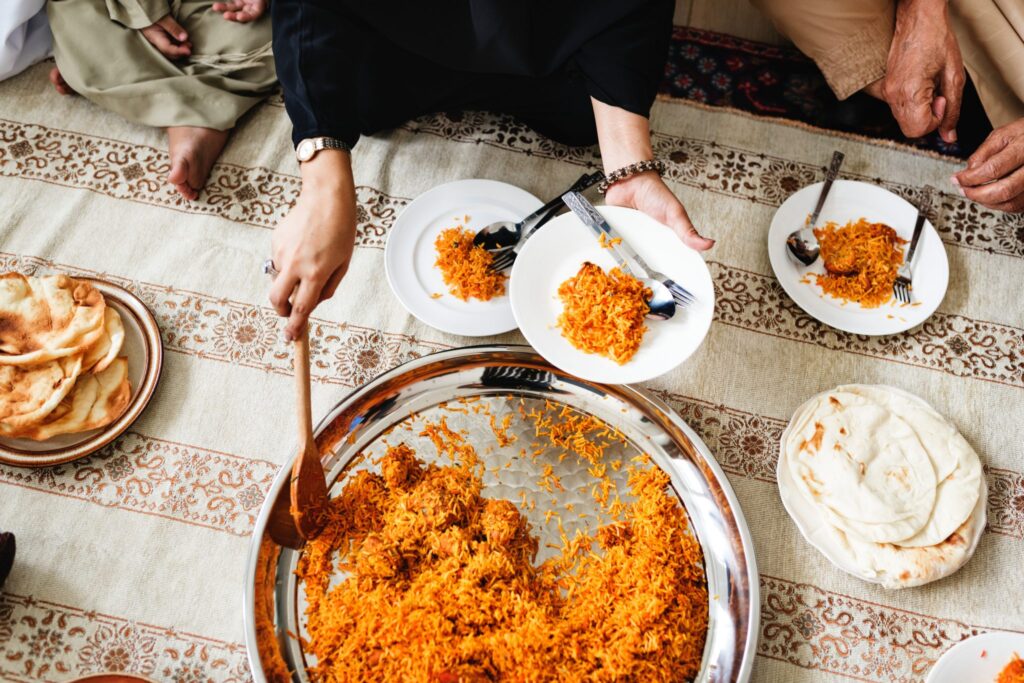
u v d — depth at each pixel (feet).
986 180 5.40
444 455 4.63
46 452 4.58
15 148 5.86
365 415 4.68
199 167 5.66
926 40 5.64
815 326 5.30
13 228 5.53
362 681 3.97
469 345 5.16
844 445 4.58
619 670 3.93
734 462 4.89
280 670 3.98
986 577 4.60
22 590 4.42
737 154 5.91
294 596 4.21
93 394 4.69
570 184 5.82
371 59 5.19
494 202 5.45
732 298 5.38
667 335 4.60
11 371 4.54
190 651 4.31
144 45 5.93
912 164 5.92
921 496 4.47
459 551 4.16
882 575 4.36
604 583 4.22
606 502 4.54
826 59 6.16
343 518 4.37
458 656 3.96
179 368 5.06
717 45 6.86
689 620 4.14
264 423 4.92
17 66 6.12
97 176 5.77
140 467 4.75
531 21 4.91
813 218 5.42
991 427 5.05
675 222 4.68
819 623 4.47
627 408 4.75
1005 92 6.08
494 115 6.07
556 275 4.82
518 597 4.06
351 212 4.52
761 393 5.09
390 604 4.10
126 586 4.45
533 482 4.58
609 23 4.96
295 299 4.20
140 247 5.49
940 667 4.07
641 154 4.95
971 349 5.28
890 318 5.16
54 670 4.25
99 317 4.75
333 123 4.67
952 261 5.57
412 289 5.15
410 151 5.90
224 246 5.51
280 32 4.84
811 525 4.50
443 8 4.78
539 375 4.85
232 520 4.65
